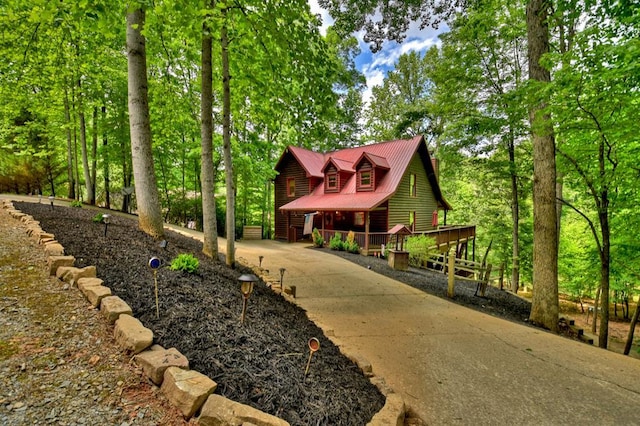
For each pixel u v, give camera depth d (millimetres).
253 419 1705
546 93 5336
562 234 14055
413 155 16766
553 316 6094
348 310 5723
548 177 6328
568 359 4039
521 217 16578
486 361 3895
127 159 14359
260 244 16297
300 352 2934
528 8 6387
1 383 1803
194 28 4305
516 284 12969
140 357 2082
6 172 13633
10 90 8453
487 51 11375
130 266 3779
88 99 12008
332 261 11094
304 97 5680
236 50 6430
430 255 11578
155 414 1727
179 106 9703
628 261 8281
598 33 4859
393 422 2217
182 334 2486
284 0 4422
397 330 4867
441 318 5594
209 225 6332
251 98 7031
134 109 5836
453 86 12016
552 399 3061
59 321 2510
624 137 5188
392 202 16156
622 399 3096
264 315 3658
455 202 26250
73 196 13461
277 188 21531
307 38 4910
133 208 19750
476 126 11312
